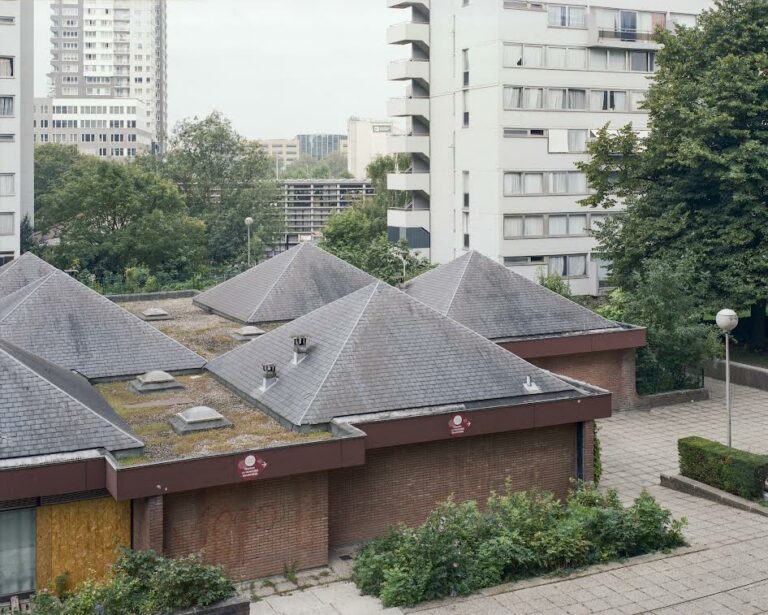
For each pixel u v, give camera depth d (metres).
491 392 26.50
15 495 20.42
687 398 38.97
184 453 22.55
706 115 40.62
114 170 69.88
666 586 20.62
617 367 37.69
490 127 60.81
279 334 30.05
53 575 21.34
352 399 25.08
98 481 21.25
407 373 26.22
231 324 39.84
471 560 20.84
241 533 22.33
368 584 21.38
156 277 65.88
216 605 18.56
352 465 22.86
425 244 69.12
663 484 28.55
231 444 23.27
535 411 25.73
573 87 61.75
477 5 61.22
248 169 91.38
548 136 61.41
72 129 177.75
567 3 61.25
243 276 43.75
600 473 28.16
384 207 88.06
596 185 46.12
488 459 25.94
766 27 41.75
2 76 66.25
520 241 61.41
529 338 35.75
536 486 26.61
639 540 22.55
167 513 21.55
